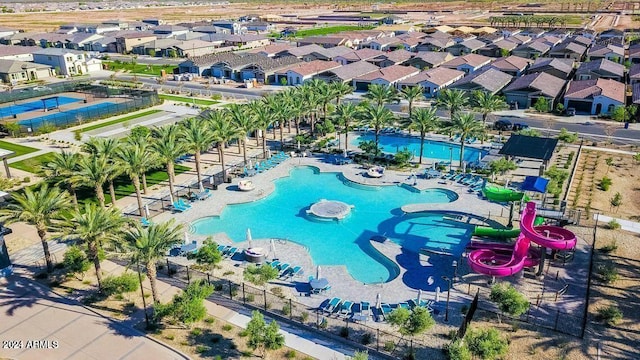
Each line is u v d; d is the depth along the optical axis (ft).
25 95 412.36
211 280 158.61
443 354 125.39
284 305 145.07
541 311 141.49
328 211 205.98
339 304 145.28
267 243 184.24
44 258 174.09
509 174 239.71
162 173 251.60
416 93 303.68
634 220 194.49
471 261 153.58
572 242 149.07
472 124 238.89
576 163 253.03
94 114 346.95
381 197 223.10
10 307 146.72
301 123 328.70
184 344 130.21
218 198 220.64
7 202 207.10
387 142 295.48
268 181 239.09
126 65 564.71
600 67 400.06
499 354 120.57
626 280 155.74
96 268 148.05
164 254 134.62
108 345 130.11
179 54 618.03
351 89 322.75
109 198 222.48
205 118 259.80
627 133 299.17
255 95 416.67
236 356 125.70
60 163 188.34
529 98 356.18
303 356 125.70
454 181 233.55
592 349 126.72
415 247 180.04
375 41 604.49
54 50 533.96
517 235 171.83
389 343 127.85
